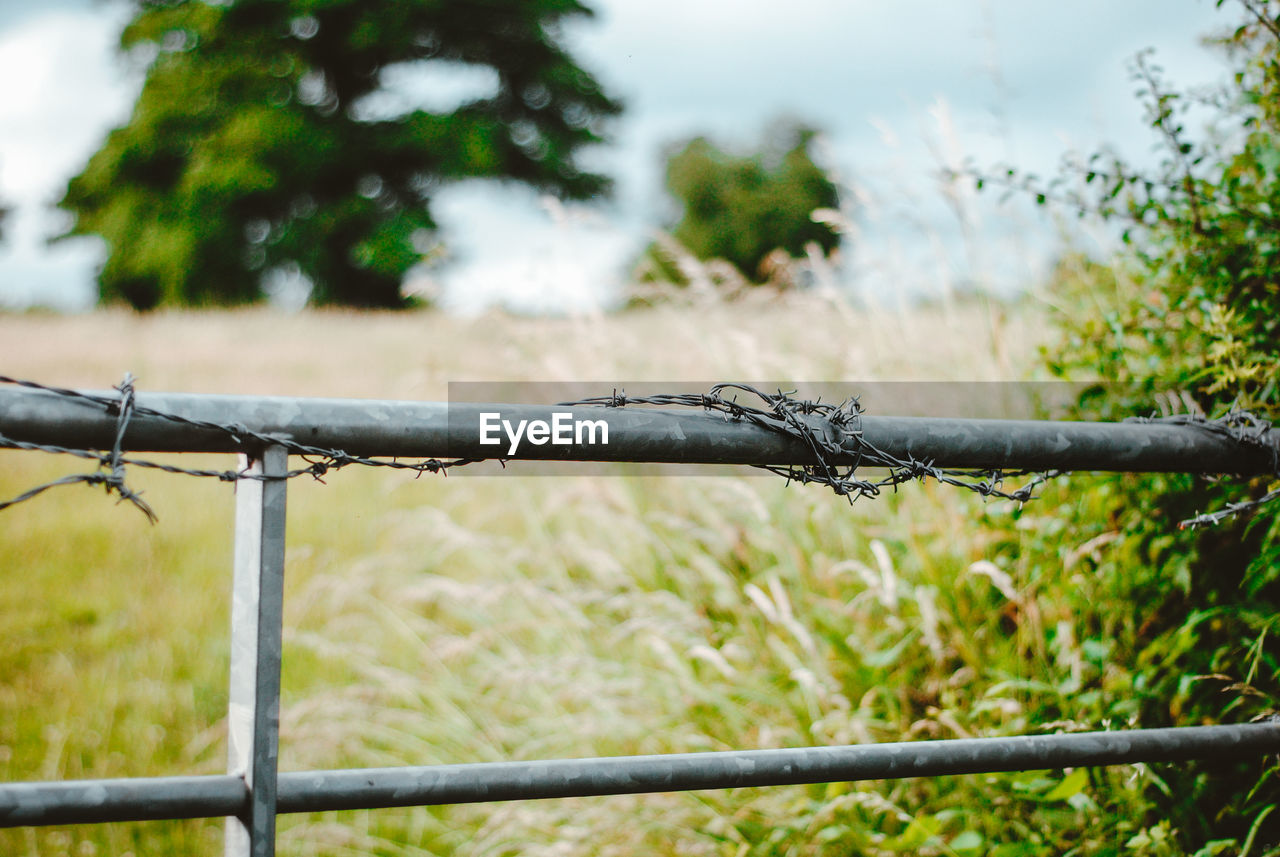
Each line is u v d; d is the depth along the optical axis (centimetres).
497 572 370
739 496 328
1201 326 222
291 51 3027
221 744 311
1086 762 146
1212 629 220
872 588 265
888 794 234
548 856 225
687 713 268
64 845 256
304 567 413
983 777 221
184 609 409
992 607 265
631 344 416
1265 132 222
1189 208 223
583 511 363
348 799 116
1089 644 220
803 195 3975
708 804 234
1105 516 236
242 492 121
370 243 2722
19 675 352
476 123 3047
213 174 2769
